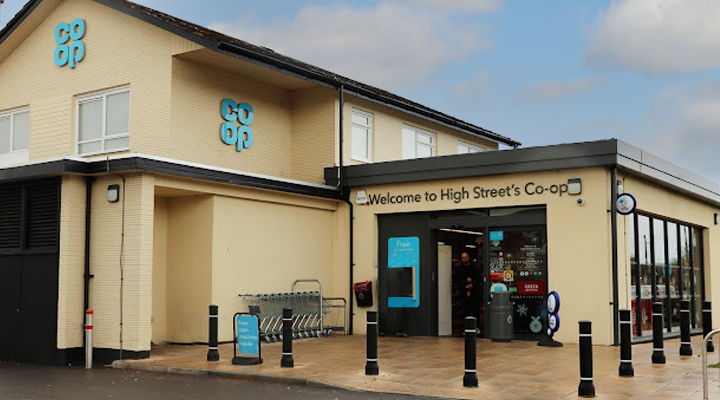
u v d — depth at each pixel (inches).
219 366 506.0
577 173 629.3
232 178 636.1
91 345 557.6
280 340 665.0
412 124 907.4
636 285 672.4
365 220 746.2
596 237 615.8
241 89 749.9
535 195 649.0
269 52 740.7
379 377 449.4
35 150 761.0
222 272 638.5
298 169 800.9
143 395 410.6
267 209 689.0
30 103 771.4
